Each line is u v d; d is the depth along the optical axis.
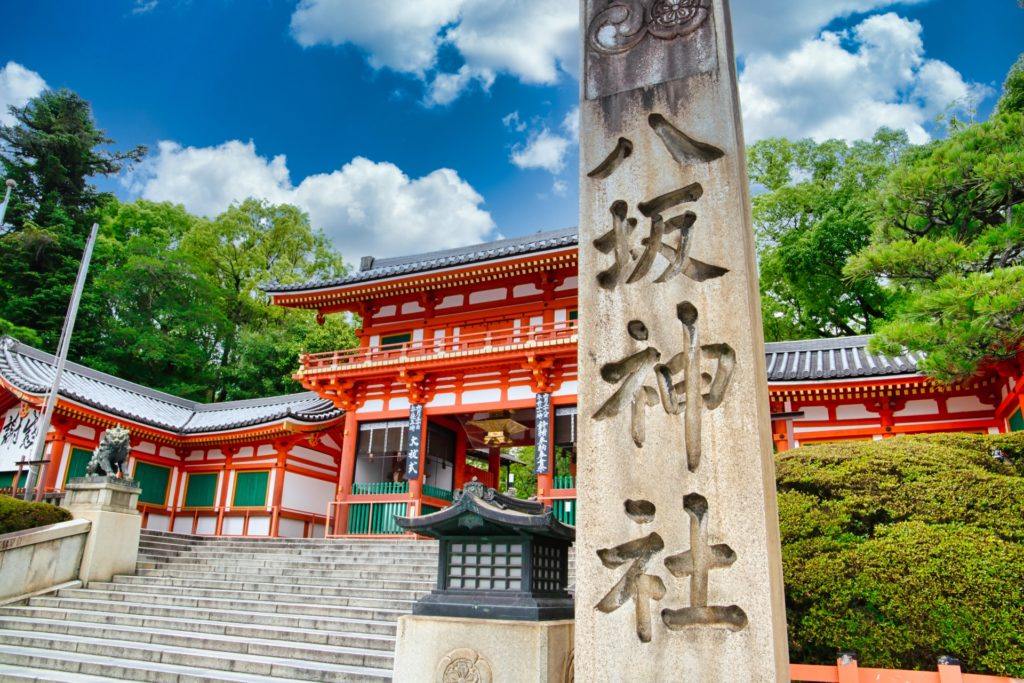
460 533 6.28
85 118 40.94
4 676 8.61
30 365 25.30
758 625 3.75
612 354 4.59
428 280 23.53
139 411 27.06
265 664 9.04
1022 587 6.86
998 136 11.89
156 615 12.08
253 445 26.38
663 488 4.19
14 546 12.77
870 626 7.32
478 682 5.44
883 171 32.91
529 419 25.09
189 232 43.50
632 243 4.78
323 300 25.78
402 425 23.66
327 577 14.84
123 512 14.96
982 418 16.66
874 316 32.22
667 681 3.85
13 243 36.03
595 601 4.14
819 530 7.97
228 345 41.44
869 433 17.47
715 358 4.32
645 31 5.28
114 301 37.78
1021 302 9.80
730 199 4.61
